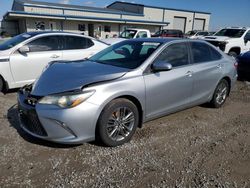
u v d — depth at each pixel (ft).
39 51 19.86
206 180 9.27
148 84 11.96
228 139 12.66
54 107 9.97
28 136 12.10
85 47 22.52
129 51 13.76
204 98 15.75
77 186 8.74
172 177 9.39
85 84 10.38
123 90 10.98
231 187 8.93
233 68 17.43
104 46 23.70
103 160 10.36
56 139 10.22
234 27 37.76
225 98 17.67
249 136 13.10
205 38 36.70
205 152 11.27
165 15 149.07
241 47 34.86
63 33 21.45
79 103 9.97
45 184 8.79
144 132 13.07
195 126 14.14
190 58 14.49
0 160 10.09
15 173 9.33
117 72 11.60
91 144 11.57
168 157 10.75
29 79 19.63
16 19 120.37
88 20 111.65
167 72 12.91
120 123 11.36
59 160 10.26
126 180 9.14
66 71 12.10
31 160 10.18
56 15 103.65
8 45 19.70
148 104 12.25
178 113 16.10
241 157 10.94
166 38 14.64
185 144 11.95
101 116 10.59
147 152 11.09
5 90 19.48
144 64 12.16
